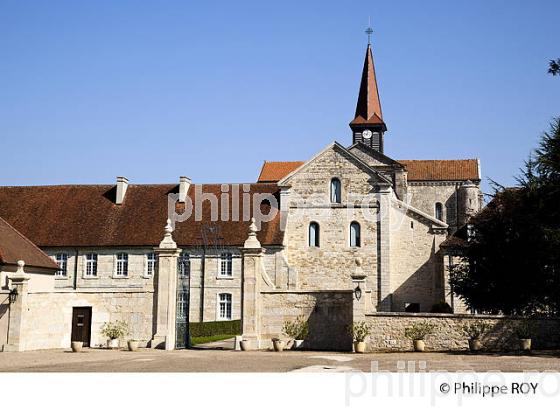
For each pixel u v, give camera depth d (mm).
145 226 46406
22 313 26922
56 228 47062
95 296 29094
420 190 62062
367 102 64562
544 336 26062
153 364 21516
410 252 45375
